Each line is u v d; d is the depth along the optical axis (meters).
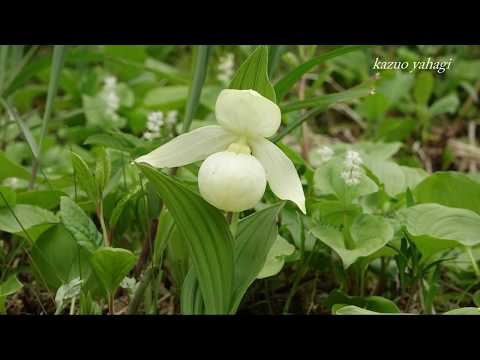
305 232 0.59
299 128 0.74
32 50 0.82
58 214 0.61
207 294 0.46
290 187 0.44
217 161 0.42
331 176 0.57
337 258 0.59
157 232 0.50
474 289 0.63
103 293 0.54
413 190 0.62
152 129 0.62
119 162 0.60
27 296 0.60
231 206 0.42
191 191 0.42
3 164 0.65
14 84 0.72
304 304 0.62
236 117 0.43
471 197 0.59
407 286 0.60
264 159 0.45
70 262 0.53
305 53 0.79
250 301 0.62
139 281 0.55
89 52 0.77
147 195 0.55
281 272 0.63
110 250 0.46
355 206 0.54
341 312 0.45
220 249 0.44
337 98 0.57
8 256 0.62
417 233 0.53
